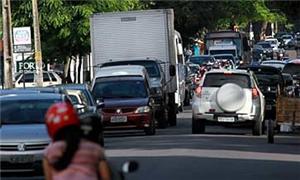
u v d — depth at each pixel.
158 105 59.38
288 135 51.88
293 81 62.19
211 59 110.94
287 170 34.69
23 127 33.53
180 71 76.88
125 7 86.81
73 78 105.44
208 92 51.53
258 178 32.12
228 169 34.91
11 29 74.44
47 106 35.72
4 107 35.47
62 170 14.01
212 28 134.00
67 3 83.94
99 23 63.88
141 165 36.22
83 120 14.84
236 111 51.09
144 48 63.69
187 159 38.47
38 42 72.56
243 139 49.47
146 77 57.34
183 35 127.75
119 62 62.44
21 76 86.56
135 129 53.34
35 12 72.50
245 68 62.25
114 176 14.38
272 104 58.97
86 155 14.05
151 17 63.50
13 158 32.41
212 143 46.38
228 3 135.50
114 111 53.19
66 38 84.88
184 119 71.56
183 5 122.81
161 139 49.81
